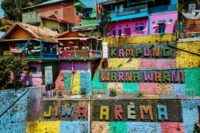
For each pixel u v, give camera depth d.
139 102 26.34
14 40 31.41
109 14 41.72
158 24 37.62
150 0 37.78
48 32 36.84
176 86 29.19
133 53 34.22
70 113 26.48
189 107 25.06
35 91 27.20
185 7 41.44
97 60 34.62
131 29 40.22
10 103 25.94
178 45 31.41
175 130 24.52
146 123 25.23
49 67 32.31
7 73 27.11
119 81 31.66
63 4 48.94
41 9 51.28
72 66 33.34
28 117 25.94
